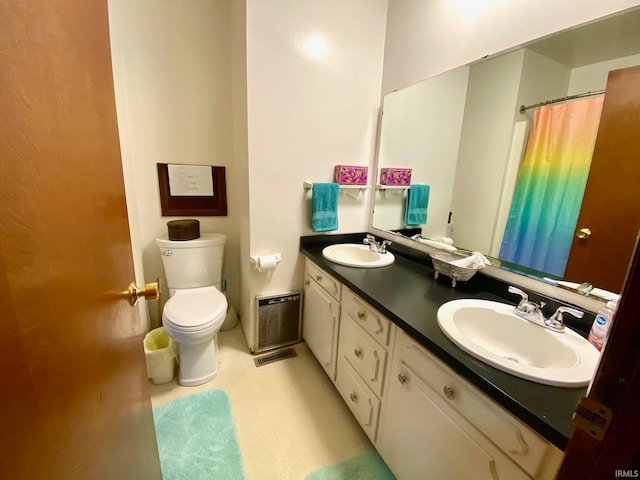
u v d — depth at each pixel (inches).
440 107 58.6
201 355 65.9
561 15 39.2
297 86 66.2
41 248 14.5
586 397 14.1
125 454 25.6
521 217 45.6
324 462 50.0
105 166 25.4
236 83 72.4
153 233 81.4
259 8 59.0
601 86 35.7
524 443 24.9
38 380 13.8
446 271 51.7
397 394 42.1
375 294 47.0
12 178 12.4
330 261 64.0
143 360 35.7
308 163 71.9
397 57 69.0
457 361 30.1
